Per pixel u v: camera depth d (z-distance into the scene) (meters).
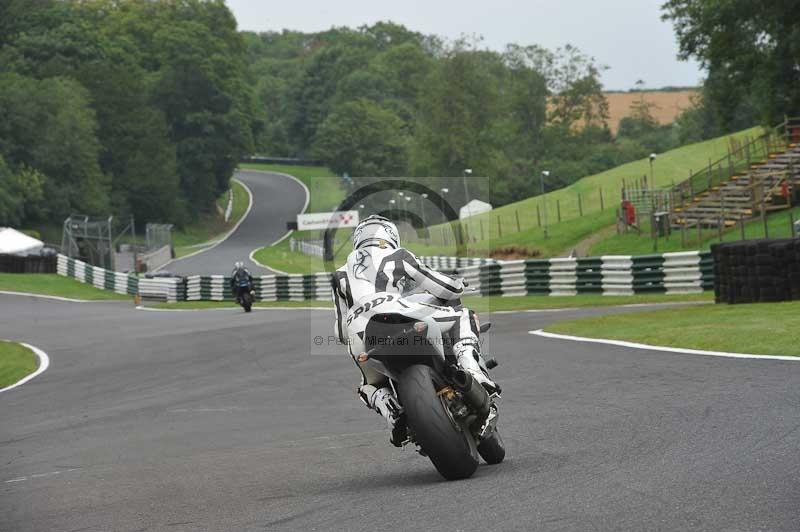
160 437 18.19
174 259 162.00
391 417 11.88
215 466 14.23
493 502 9.84
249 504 11.08
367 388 12.37
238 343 38.75
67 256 125.88
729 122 109.88
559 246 101.50
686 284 50.00
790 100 101.00
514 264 58.53
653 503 9.21
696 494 9.43
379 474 12.59
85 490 12.98
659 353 23.50
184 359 34.75
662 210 91.38
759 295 34.41
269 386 25.31
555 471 11.33
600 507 9.23
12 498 12.84
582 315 39.84
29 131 190.38
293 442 16.11
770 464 10.54
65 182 195.12
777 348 21.88
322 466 13.54
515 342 29.84
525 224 133.00
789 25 95.69
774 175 79.88
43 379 32.28
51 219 189.12
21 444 18.83
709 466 10.73
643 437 13.16
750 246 34.56
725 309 33.06
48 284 108.00
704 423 13.70
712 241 75.62
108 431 19.72
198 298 88.12
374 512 9.92
